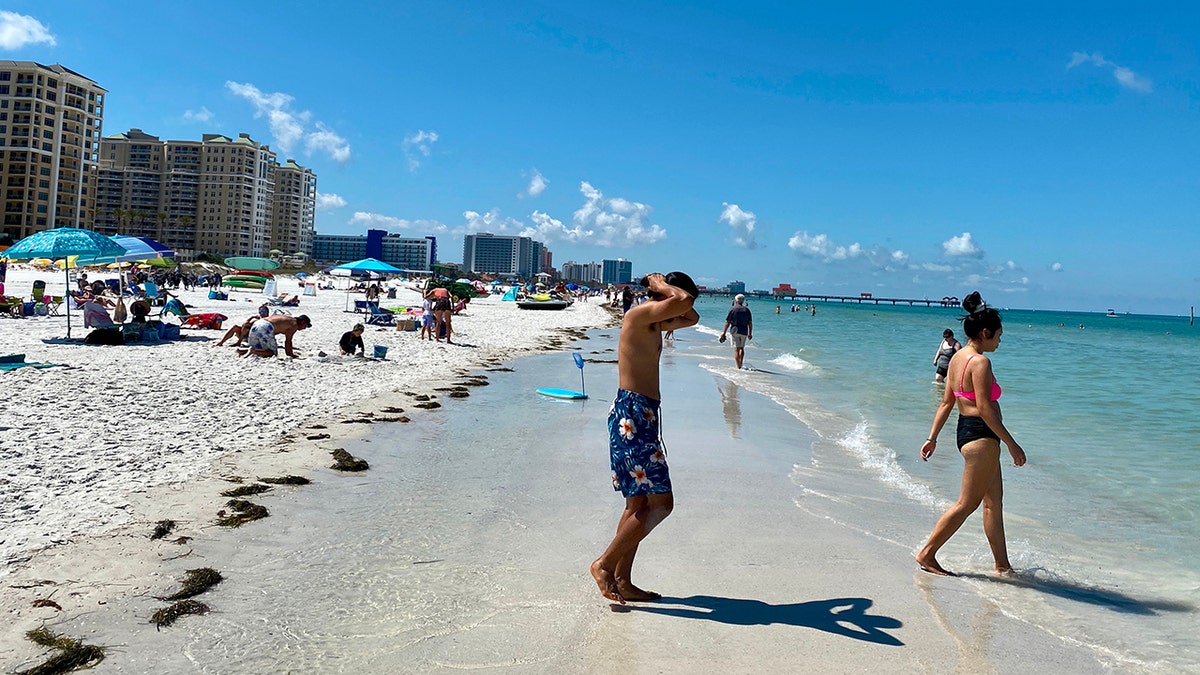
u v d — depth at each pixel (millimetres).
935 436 5160
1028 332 68438
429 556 4906
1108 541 5711
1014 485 7562
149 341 16625
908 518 6211
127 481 6184
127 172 167000
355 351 17391
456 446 8438
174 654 3475
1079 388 16719
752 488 7074
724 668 3502
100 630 3662
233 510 5621
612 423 4277
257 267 58125
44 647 3453
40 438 7324
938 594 4547
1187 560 5289
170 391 10516
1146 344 49500
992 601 4461
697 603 4285
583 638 3779
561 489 6688
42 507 5391
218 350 15688
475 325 32188
